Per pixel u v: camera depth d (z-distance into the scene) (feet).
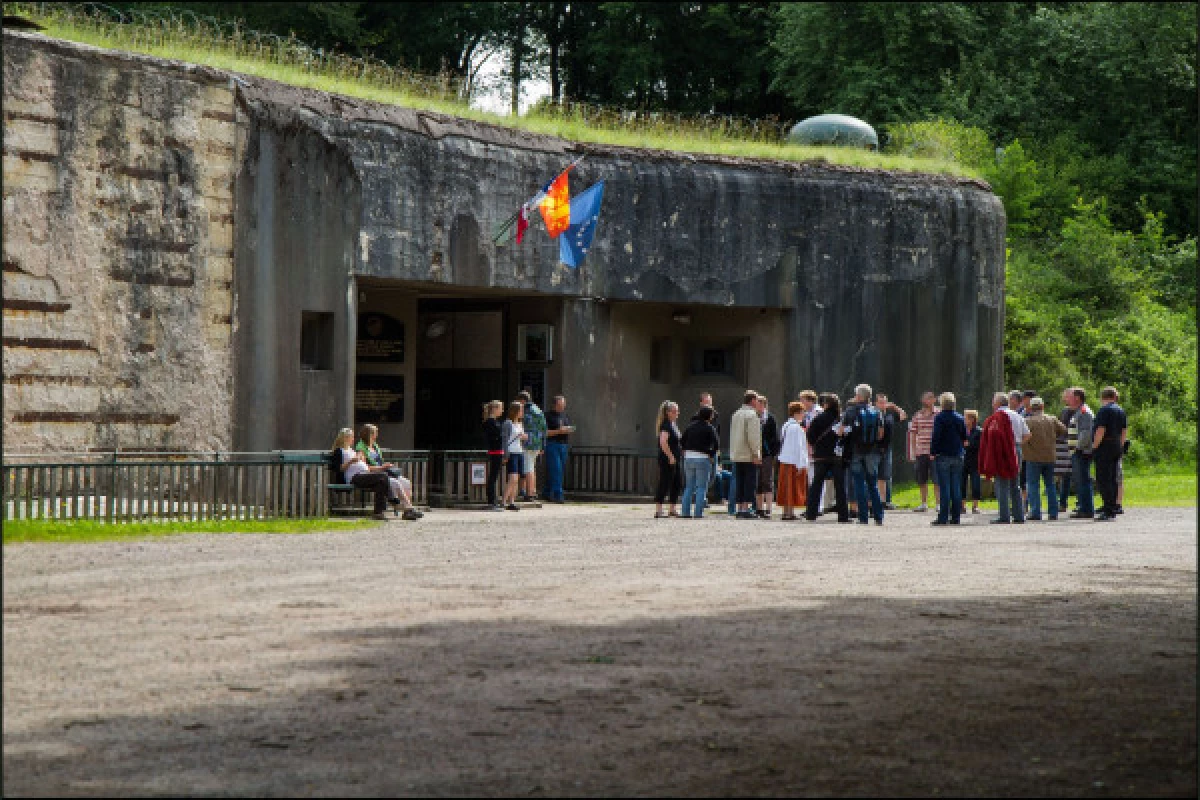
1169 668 32.37
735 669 31.45
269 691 28.86
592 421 95.91
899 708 28.12
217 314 75.51
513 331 96.37
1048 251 145.59
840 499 74.08
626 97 165.68
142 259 72.33
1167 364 132.36
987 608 41.29
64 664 31.19
